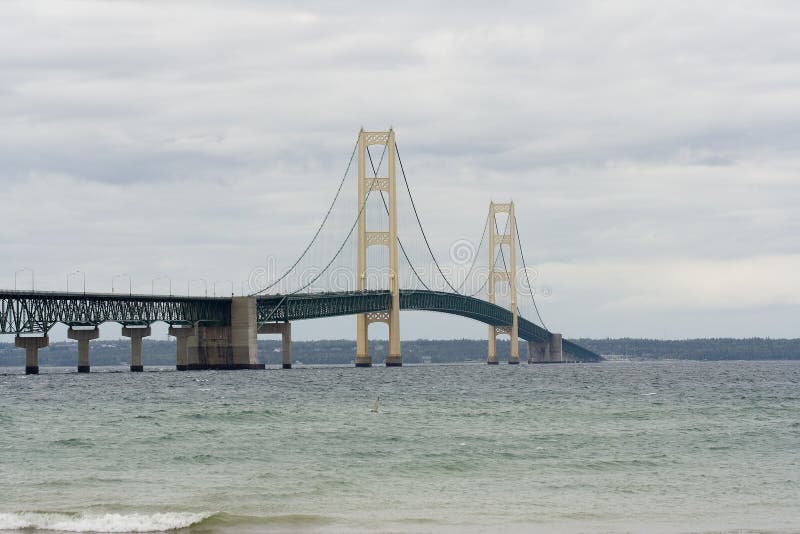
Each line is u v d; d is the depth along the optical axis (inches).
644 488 2891.2
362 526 2400.3
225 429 4254.4
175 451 3555.6
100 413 5128.0
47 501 2652.6
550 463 3321.9
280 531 2351.1
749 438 4008.4
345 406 5639.8
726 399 6412.4
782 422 4672.7
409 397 6604.3
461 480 3004.4
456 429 4288.9
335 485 2898.6
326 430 4224.9
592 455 3511.3
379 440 3880.4
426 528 2385.6
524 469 3201.3
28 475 3048.7
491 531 2358.5
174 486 2866.6
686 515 2534.5
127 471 3127.5
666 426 4461.1
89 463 3282.5
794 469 3230.8
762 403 5974.4
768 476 3093.0
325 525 2409.0
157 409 5418.3
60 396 6683.1
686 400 6289.4
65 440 3794.3
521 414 5083.7
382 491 2819.9
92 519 2421.3
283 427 4347.9
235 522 2426.2
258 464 3272.6
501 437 3986.2
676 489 2876.5
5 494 2746.1
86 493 2760.8
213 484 2898.6
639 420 4761.3
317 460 3356.3
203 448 3629.4
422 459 3373.5
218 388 7805.1
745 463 3356.3
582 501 2696.9
